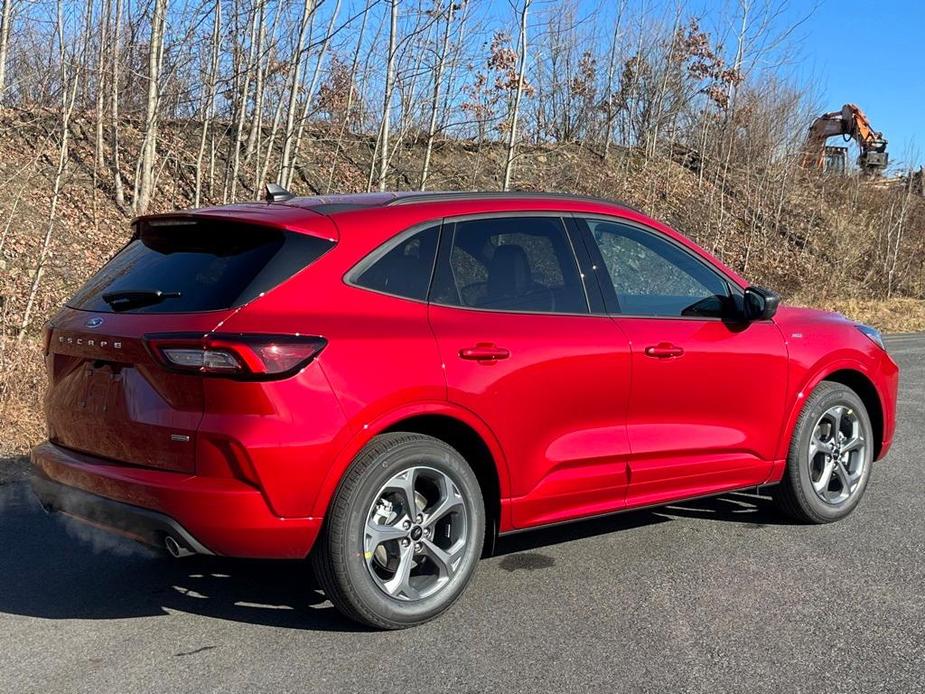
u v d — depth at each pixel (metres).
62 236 12.56
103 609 3.89
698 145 28.34
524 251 4.17
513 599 3.99
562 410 4.05
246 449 3.23
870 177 29.70
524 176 22.38
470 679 3.22
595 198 4.62
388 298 3.68
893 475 6.24
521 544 4.78
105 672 3.28
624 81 25.84
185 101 13.23
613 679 3.22
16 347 8.34
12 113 14.62
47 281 11.48
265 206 3.94
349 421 3.41
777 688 3.16
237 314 3.33
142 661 3.38
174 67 12.45
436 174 20.08
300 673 3.27
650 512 5.43
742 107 26.17
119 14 13.05
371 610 3.53
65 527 5.05
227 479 3.27
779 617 3.79
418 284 3.79
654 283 4.59
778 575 4.30
